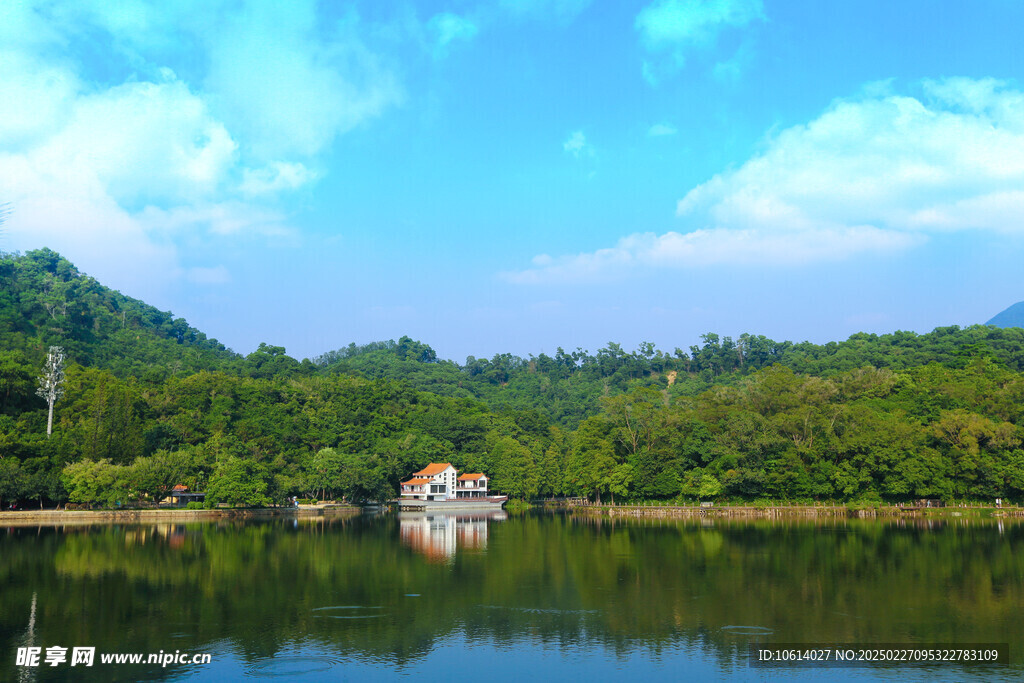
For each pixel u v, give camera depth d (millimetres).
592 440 181250
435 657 45688
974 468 154875
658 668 43500
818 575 72438
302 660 44969
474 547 97750
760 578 70875
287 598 61844
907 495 159750
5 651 46188
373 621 54250
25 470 145000
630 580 70312
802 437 167375
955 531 116125
